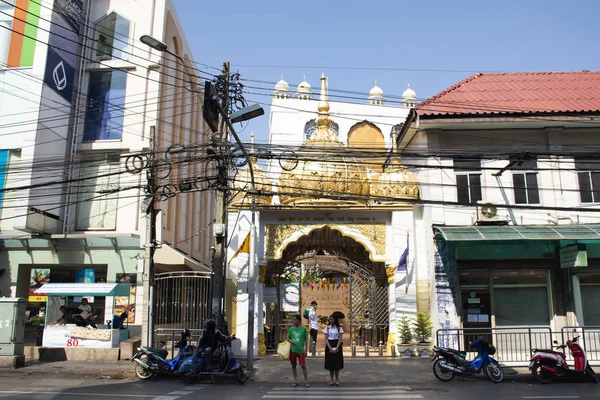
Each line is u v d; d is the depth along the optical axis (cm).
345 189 1708
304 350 1157
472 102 1789
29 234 1822
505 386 1127
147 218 1467
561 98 1816
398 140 1981
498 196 1670
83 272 1914
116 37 2109
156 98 2047
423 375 1266
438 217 1666
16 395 954
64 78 1980
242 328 1644
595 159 1669
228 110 1395
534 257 1623
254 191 1379
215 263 1405
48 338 1518
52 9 1922
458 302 1598
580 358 1185
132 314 1811
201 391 1054
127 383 1152
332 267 1962
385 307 1733
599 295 1602
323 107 1880
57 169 1916
